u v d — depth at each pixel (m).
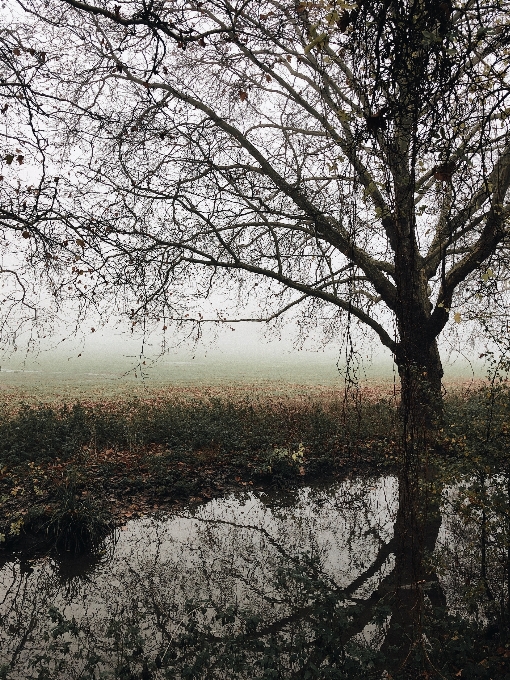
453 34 2.40
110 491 7.96
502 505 3.66
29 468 8.34
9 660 4.21
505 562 4.02
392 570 5.73
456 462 4.14
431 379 9.88
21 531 6.45
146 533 6.95
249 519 7.55
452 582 5.17
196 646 4.32
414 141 2.74
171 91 8.45
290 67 9.18
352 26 2.64
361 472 9.61
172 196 8.91
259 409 13.47
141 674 3.94
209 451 9.61
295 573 5.02
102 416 11.72
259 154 10.15
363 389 22.20
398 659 3.94
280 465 9.20
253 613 4.88
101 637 4.52
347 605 4.95
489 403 4.38
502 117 2.94
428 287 10.62
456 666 3.60
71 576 5.80
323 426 11.30
